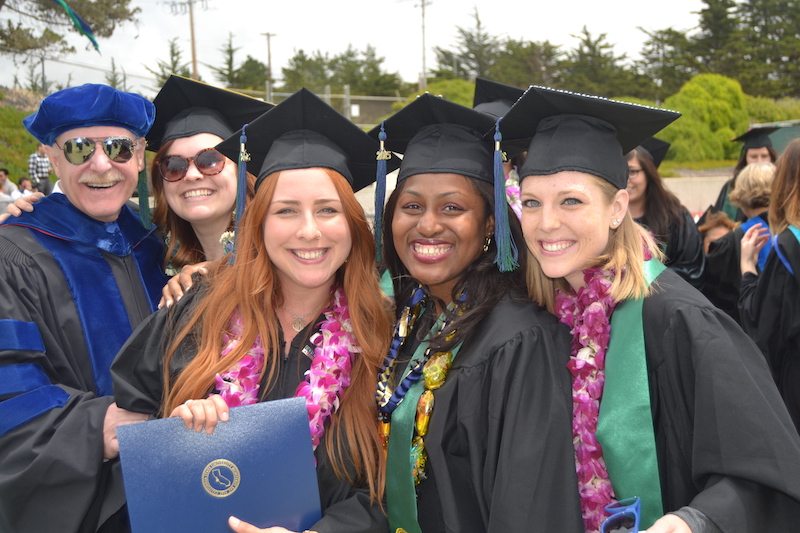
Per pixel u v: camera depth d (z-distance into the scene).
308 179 2.04
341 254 2.08
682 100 30.53
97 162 2.37
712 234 5.20
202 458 1.79
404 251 2.17
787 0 55.91
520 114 2.04
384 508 2.12
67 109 2.34
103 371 2.38
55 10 17.12
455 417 1.96
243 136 2.22
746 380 1.62
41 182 14.05
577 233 1.86
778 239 3.22
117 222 2.65
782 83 50.81
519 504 1.73
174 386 2.04
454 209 2.09
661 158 5.10
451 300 2.21
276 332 2.14
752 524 1.55
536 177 1.91
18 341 2.12
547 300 2.06
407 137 2.36
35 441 1.99
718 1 54.94
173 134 2.77
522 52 59.84
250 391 2.04
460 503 1.93
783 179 3.30
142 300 2.60
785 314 3.19
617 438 1.75
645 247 1.96
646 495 1.71
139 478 1.75
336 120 2.12
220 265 2.32
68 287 2.38
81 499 1.99
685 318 1.72
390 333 2.26
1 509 1.98
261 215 2.06
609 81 54.91
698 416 1.63
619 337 1.82
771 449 1.56
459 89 37.66
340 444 2.06
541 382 1.87
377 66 68.19
